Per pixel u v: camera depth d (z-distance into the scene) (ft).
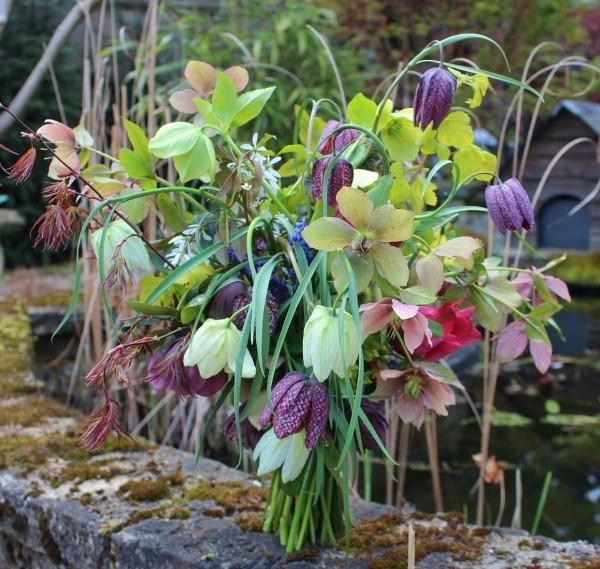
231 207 2.64
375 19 11.98
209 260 2.66
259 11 9.44
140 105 5.62
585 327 12.34
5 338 7.10
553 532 5.97
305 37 8.89
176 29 8.93
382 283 2.29
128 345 2.38
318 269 2.43
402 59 12.26
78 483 3.53
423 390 2.53
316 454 2.58
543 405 8.86
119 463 3.77
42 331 8.04
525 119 13.57
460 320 2.53
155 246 2.71
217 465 3.75
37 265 16.19
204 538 2.95
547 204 14.55
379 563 2.74
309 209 2.62
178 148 2.37
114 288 2.87
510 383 9.68
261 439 2.50
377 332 2.50
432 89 2.29
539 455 7.41
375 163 2.77
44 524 3.31
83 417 4.58
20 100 6.48
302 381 2.21
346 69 9.86
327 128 2.70
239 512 3.19
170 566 2.83
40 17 16.67
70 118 16.29
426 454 7.49
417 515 3.21
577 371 10.18
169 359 2.43
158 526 3.07
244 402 2.66
